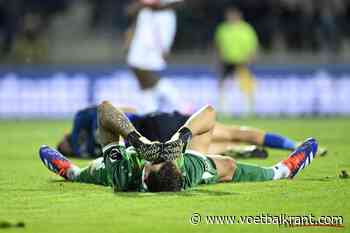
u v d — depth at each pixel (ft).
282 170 80.48
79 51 261.03
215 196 70.23
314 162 101.40
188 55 256.73
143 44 174.19
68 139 112.27
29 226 57.93
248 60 231.91
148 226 57.67
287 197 69.92
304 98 236.84
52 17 266.57
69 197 71.20
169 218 60.64
